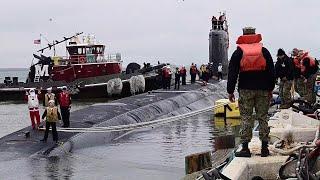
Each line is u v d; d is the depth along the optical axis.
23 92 48.12
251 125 7.25
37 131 19.31
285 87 13.77
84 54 48.41
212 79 49.72
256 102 7.24
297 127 10.38
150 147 18.08
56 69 48.62
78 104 43.31
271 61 7.00
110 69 48.88
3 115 37.94
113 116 23.50
